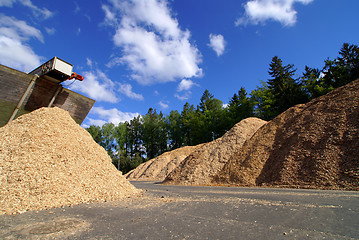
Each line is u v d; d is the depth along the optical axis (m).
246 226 3.23
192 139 52.66
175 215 4.28
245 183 11.88
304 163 10.11
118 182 8.74
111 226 3.66
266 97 40.16
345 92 12.66
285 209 4.21
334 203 4.58
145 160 60.56
